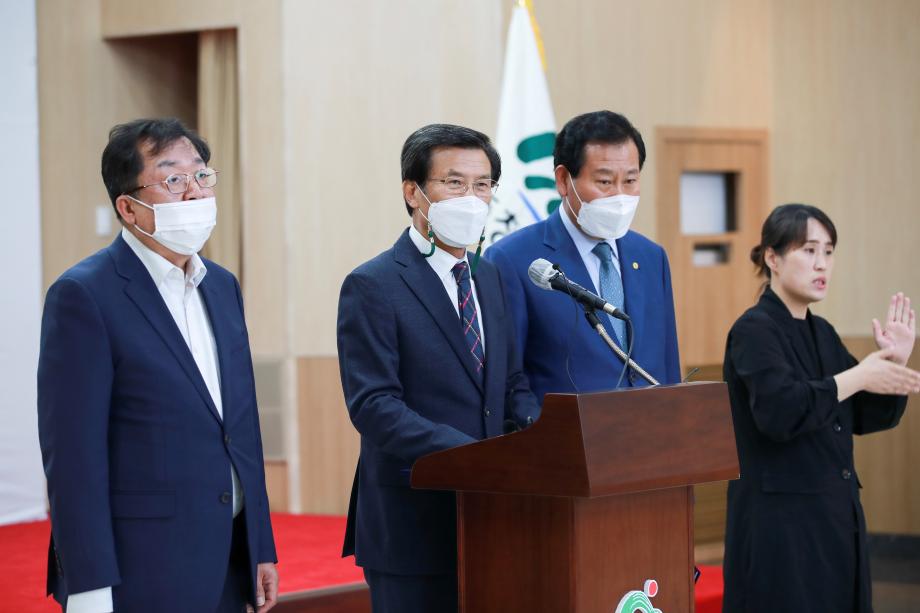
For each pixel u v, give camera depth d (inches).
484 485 140.4
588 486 130.3
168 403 149.6
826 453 207.2
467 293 166.2
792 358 208.4
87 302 147.0
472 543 148.1
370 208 396.5
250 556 155.8
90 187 426.9
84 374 145.3
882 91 406.0
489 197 163.0
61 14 420.8
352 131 396.5
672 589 149.0
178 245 153.1
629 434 136.3
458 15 386.3
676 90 408.2
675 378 193.6
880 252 406.0
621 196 179.8
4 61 402.0
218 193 420.5
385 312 159.5
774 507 205.3
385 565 159.5
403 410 152.0
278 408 402.9
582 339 184.4
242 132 404.8
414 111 390.9
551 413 134.3
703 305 417.4
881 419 214.5
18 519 390.0
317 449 400.5
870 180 406.9
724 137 414.6
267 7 401.4
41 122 415.8
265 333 404.5
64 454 143.4
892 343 205.2
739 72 418.0
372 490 163.0
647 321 188.5
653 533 146.9
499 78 382.3
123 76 434.6
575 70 389.4
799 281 210.7
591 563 138.7
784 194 420.5
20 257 401.1
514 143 303.1
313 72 397.7
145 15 420.2
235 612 159.2
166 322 152.4
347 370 159.6
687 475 142.8
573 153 182.1
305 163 398.9
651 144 404.2
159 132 153.0
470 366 161.9
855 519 207.9
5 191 399.5
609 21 396.2
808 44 414.9
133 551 147.3
